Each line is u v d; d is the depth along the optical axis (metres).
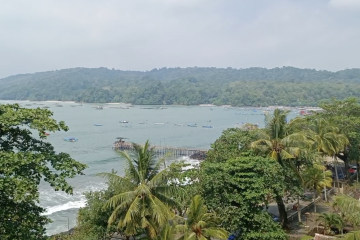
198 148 104.88
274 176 29.05
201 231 22.33
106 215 27.80
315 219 34.00
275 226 27.89
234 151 36.66
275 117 34.91
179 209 26.61
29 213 15.55
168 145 111.38
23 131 16.58
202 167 33.81
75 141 116.44
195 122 183.00
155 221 22.98
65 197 53.28
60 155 16.89
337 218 30.11
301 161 36.59
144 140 120.62
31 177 15.46
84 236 28.17
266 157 31.42
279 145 33.53
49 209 47.50
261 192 27.22
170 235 20.77
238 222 27.30
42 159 15.50
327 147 44.50
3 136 16.39
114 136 130.62
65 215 45.28
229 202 27.95
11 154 14.63
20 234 14.86
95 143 113.06
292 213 38.75
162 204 22.89
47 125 16.17
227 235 23.20
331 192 46.28
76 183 62.56
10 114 15.52
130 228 23.28
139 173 24.17
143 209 22.77
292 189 33.56
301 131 41.56
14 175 14.71
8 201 15.13
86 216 28.66
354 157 51.12
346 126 51.25
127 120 190.38
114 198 22.83
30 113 16.31
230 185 28.36
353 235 19.67
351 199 21.28
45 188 57.78
